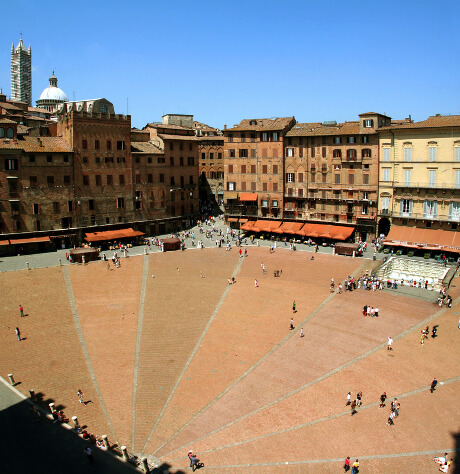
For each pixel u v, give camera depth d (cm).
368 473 3525
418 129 9025
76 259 8938
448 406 4344
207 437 3981
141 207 11319
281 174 11238
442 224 8956
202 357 5366
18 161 9225
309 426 4109
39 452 3675
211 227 12356
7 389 4650
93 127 10231
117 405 4444
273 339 5781
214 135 15800
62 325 6178
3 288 7375
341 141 10244
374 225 9975
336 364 5144
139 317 6481
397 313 6469
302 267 8669
